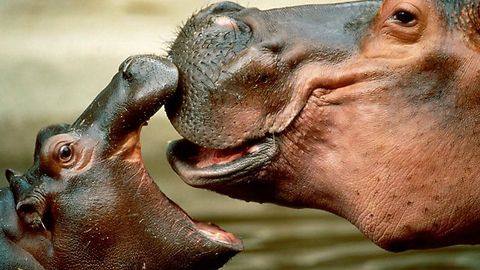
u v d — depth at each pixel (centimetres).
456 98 1192
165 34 3844
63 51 3834
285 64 1202
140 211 1227
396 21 1199
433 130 1191
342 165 1216
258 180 1234
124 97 1208
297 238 2194
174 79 1190
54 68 3716
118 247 1227
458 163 1195
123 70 1221
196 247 1240
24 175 1269
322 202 1255
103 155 1221
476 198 1201
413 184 1202
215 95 1183
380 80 1197
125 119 1210
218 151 1227
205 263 1253
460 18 1198
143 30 3903
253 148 1212
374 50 1207
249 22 1222
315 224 2333
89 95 3600
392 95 1195
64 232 1223
